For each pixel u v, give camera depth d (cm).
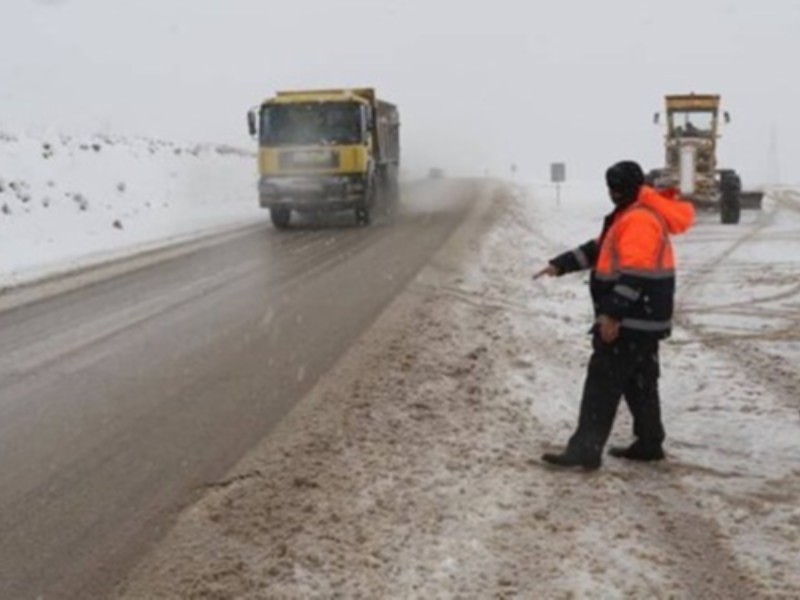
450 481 607
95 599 466
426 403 777
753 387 847
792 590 470
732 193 2389
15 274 1510
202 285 1389
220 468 635
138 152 3406
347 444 677
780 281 1446
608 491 597
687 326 1132
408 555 503
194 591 469
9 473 635
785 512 566
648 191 631
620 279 618
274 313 1162
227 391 820
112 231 2155
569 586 471
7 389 836
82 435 709
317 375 866
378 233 2100
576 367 923
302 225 2352
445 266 1552
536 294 1324
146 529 544
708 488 605
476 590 466
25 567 502
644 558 503
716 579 481
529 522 547
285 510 562
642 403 649
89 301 1266
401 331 1046
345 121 2233
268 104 2259
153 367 906
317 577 480
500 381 849
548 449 676
